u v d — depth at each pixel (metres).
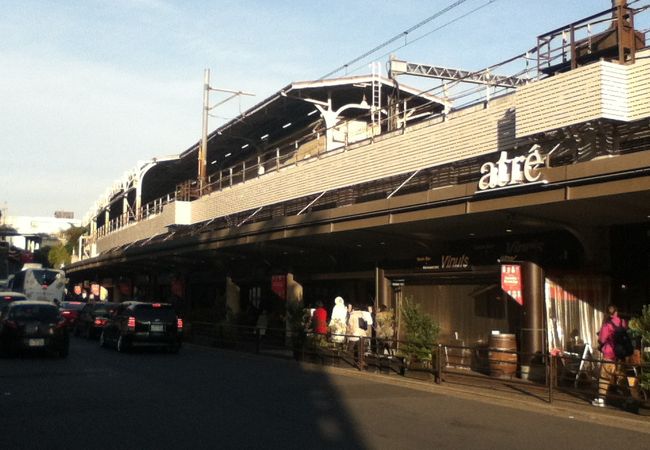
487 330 18.42
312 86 26.64
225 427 9.70
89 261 47.34
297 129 31.98
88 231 75.50
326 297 26.55
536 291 16.09
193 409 11.20
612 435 10.14
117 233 49.25
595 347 15.43
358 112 29.27
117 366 18.23
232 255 30.12
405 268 21.36
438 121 19.06
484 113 17.34
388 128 26.08
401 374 16.83
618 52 13.97
